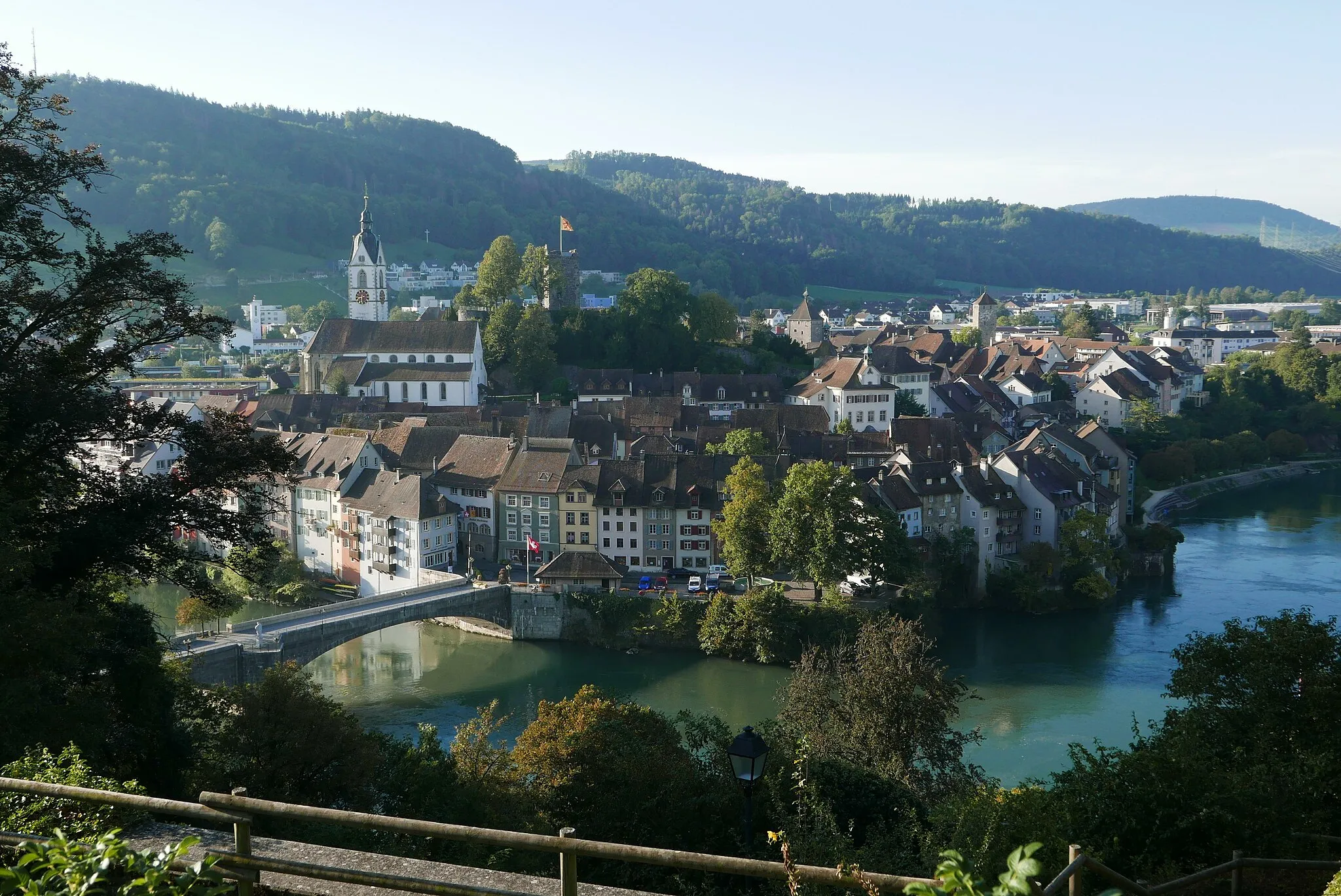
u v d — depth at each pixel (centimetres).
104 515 3438
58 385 3338
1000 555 13212
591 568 12125
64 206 3531
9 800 1830
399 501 13425
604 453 16562
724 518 12612
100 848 1209
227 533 3700
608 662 11144
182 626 11406
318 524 14662
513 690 10275
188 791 3453
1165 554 13612
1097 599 12406
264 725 3947
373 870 1680
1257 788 2852
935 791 5069
